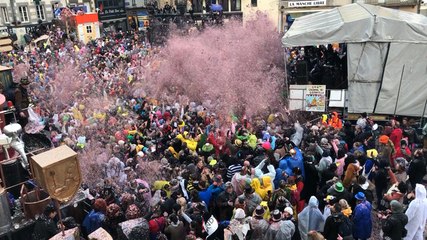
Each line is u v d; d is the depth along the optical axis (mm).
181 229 7656
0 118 9336
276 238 7375
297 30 16141
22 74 20234
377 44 13883
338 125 13258
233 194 8711
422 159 9750
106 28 46000
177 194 8820
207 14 36344
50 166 5785
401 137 11219
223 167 9789
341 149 10234
